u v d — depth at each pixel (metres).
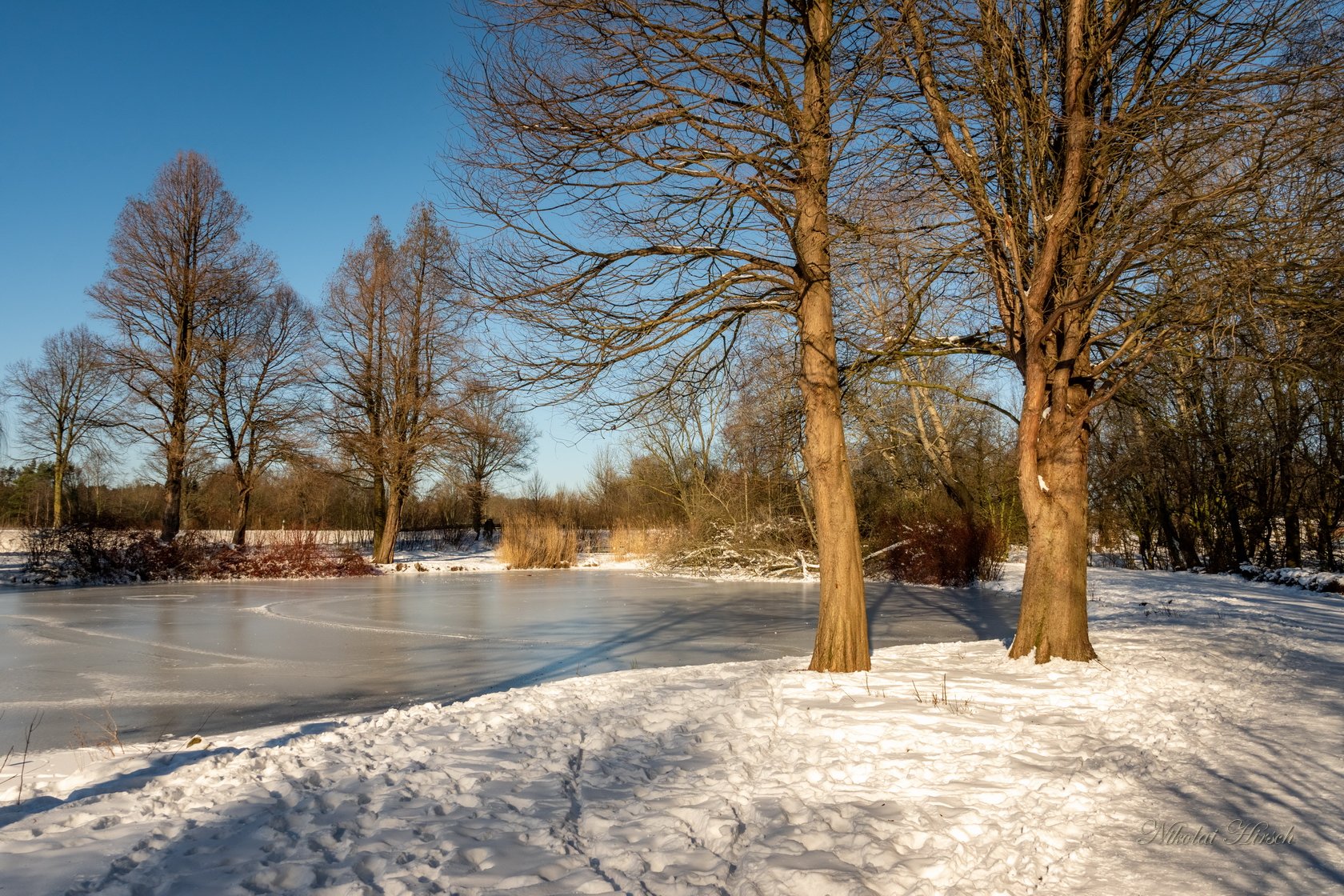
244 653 12.28
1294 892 3.63
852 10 7.85
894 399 23.58
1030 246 9.05
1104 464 28.47
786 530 29.95
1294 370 8.52
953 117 9.01
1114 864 3.94
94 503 49.69
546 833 4.25
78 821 4.34
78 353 40.97
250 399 34.94
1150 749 5.84
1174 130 8.15
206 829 4.24
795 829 4.25
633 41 7.99
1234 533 25.78
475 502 50.25
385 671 10.73
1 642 13.40
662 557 32.06
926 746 5.71
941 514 25.03
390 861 3.87
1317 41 7.69
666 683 8.29
